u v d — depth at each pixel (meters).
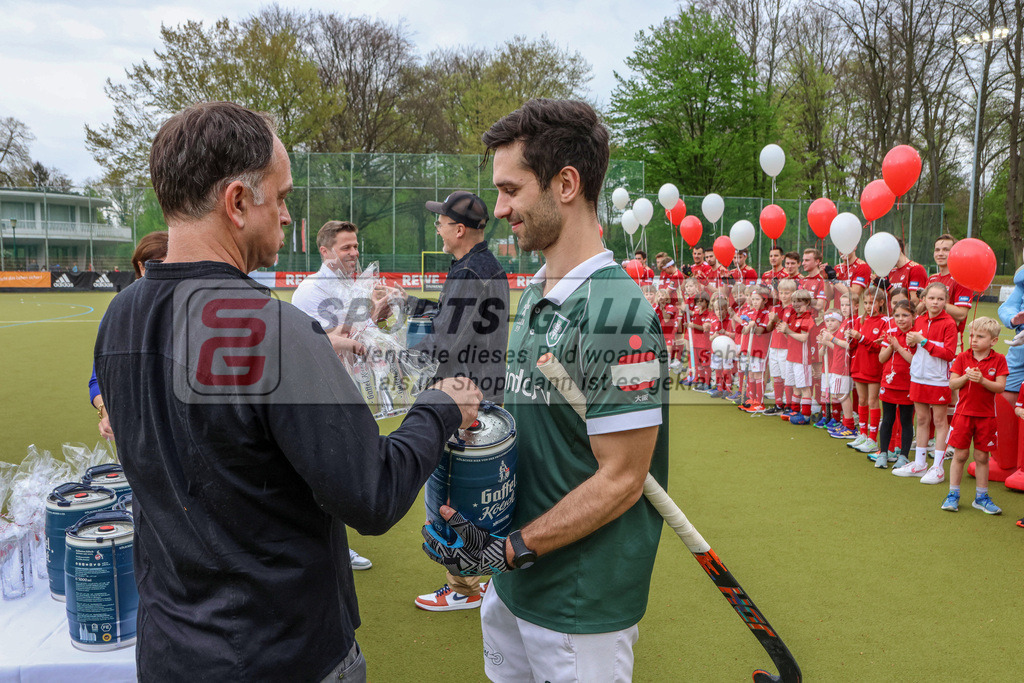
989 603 2.96
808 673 2.45
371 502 0.94
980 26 23.81
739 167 27.55
